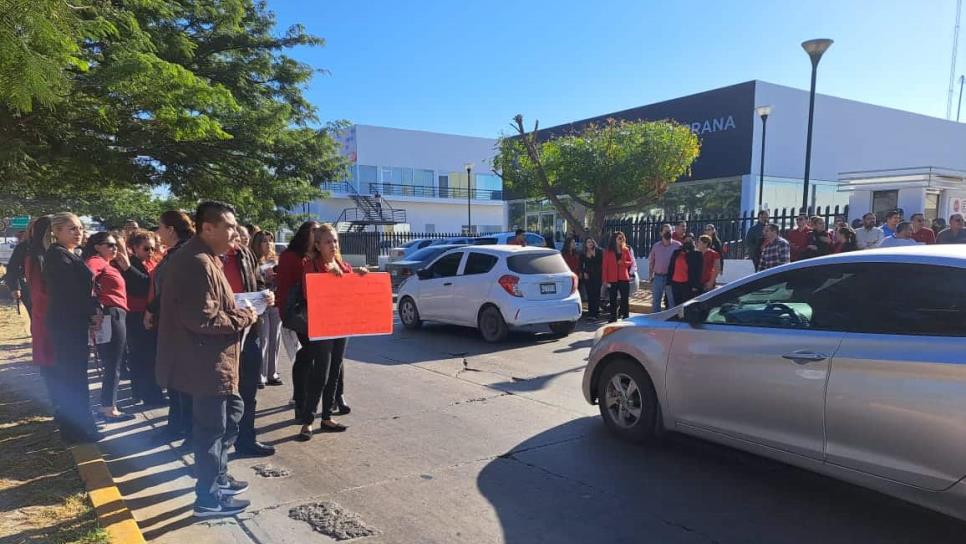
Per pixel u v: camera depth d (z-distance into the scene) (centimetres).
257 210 1656
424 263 1728
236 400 398
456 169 5147
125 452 497
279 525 370
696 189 2636
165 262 536
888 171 1464
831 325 381
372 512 388
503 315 960
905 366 333
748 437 417
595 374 545
